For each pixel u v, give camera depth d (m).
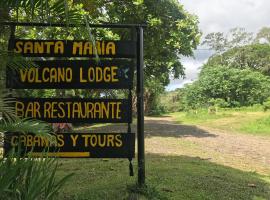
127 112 6.42
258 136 20.94
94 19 13.73
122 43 6.48
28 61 5.50
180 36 19.89
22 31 10.28
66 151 6.39
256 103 51.81
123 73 6.42
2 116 4.84
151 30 19.58
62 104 6.38
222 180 7.86
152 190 6.39
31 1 4.29
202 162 10.38
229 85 53.44
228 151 13.88
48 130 4.93
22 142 6.27
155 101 56.00
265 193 7.29
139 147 6.54
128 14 18.45
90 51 6.43
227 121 30.30
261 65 69.25
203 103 55.12
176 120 36.47
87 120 6.38
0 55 5.30
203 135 20.14
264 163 11.50
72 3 8.55
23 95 8.08
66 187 6.82
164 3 19.31
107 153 6.44
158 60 20.92
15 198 3.97
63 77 6.39
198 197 6.49
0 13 5.98
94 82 6.40
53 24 5.96
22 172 4.10
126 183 6.92
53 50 6.42
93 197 6.16
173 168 8.67
